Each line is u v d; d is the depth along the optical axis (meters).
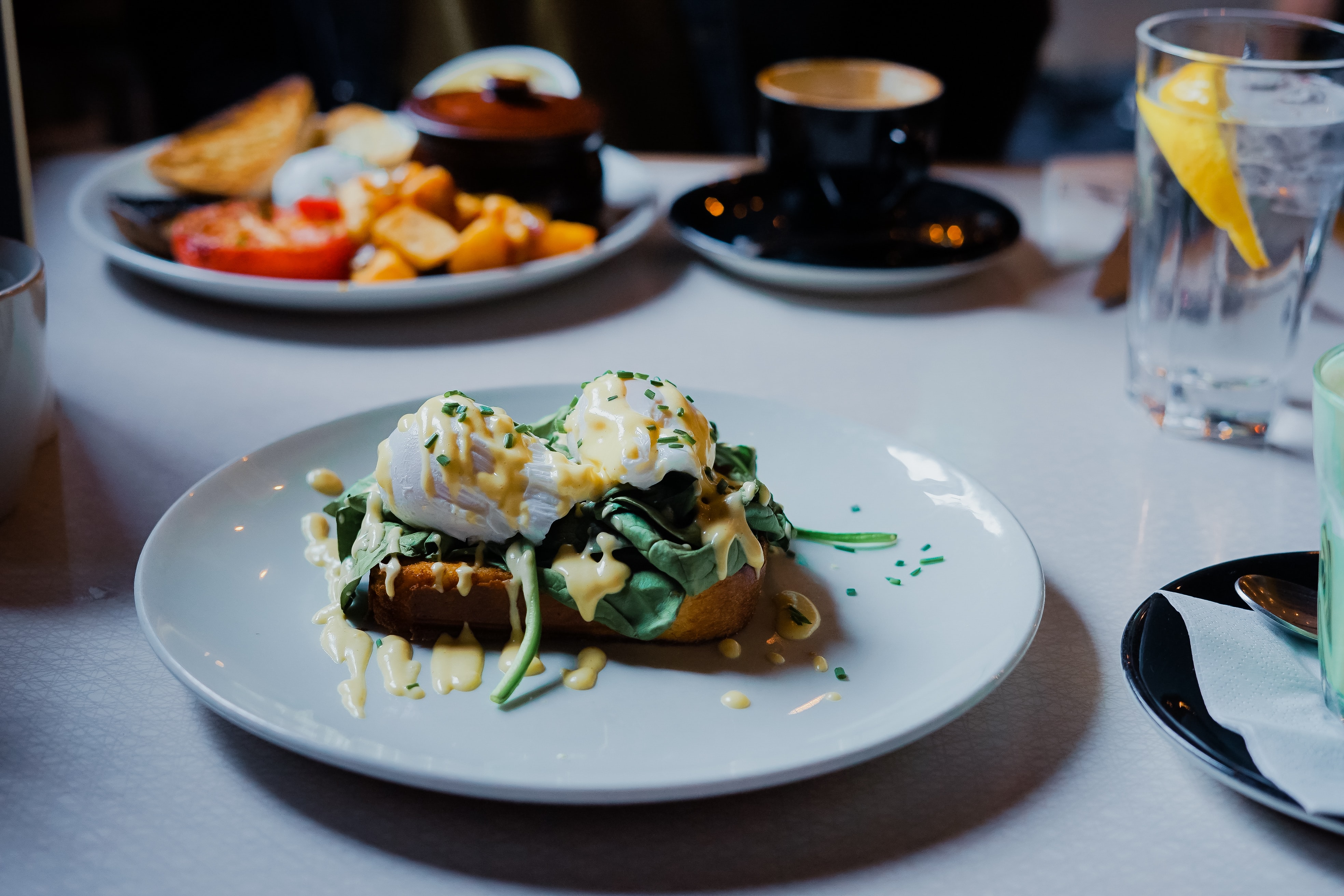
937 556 0.52
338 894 0.41
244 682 0.46
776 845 0.44
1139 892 0.42
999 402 0.65
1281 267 0.59
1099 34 1.43
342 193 0.75
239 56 1.32
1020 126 1.40
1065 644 0.51
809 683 0.47
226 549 0.51
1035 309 0.74
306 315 0.71
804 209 0.77
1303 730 0.44
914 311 0.73
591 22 1.11
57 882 0.41
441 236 0.71
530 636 0.47
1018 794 0.45
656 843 0.44
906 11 1.17
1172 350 0.62
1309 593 0.49
